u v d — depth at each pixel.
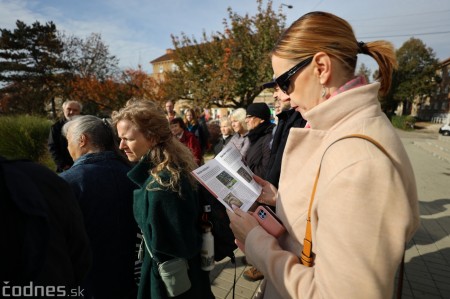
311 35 0.81
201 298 1.64
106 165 1.71
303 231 0.84
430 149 13.43
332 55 0.79
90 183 1.58
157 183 1.45
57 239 0.71
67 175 1.59
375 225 0.61
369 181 0.63
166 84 18.08
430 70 35.06
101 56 25.53
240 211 1.06
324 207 0.68
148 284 1.54
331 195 0.66
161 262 1.46
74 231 0.80
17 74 26.78
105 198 1.61
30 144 7.99
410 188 0.74
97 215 1.58
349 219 0.62
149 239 1.46
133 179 1.58
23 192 0.63
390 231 0.61
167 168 1.49
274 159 2.48
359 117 0.75
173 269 1.46
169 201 1.43
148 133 1.59
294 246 0.89
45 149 8.19
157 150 1.56
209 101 15.90
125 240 1.70
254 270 2.92
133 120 1.59
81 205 1.54
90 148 1.79
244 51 15.15
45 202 0.70
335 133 0.77
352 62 0.82
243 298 2.64
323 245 0.66
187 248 1.48
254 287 2.79
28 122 8.41
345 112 0.77
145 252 1.56
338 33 0.79
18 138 7.88
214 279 2.92
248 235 0.95
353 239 0.61
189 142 4.65
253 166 3.15
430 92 36.03
